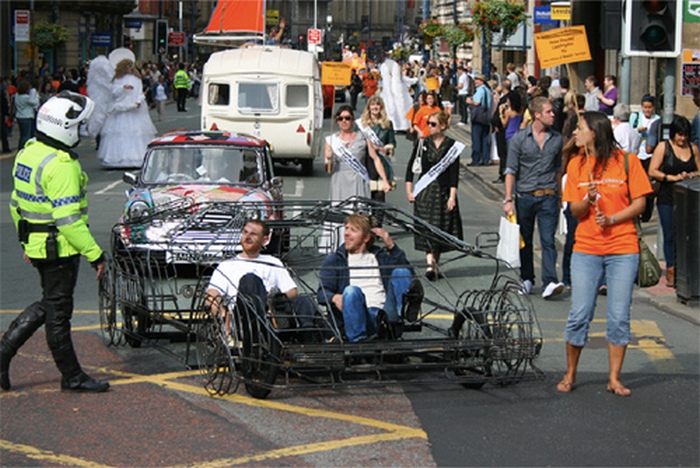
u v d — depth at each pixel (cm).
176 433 839
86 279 1494
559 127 2095
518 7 3984
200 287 1039
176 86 6075
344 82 2109
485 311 960
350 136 1566
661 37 1377
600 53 3591
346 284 1012
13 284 1443
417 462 778
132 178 1582
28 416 880
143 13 10006
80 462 773
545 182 1362
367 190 1573
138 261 1144
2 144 3484
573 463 779
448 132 4391
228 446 809
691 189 1288
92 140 3969
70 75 4628
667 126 1432
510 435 841
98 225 1948
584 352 1116
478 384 970
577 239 958
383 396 943
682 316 1280
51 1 6309
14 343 947
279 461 776
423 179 1488
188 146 1627
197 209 1341
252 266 994
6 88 3972
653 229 1894
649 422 877
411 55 8594
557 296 1398
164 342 1147
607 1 1630
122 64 2962
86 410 898
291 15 15938
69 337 943
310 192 2520
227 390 931
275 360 896
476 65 6519
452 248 1134
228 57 2850
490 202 2406
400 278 1016
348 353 902
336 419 877
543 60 1337
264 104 2814
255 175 1605
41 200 916
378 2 16650
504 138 2595
